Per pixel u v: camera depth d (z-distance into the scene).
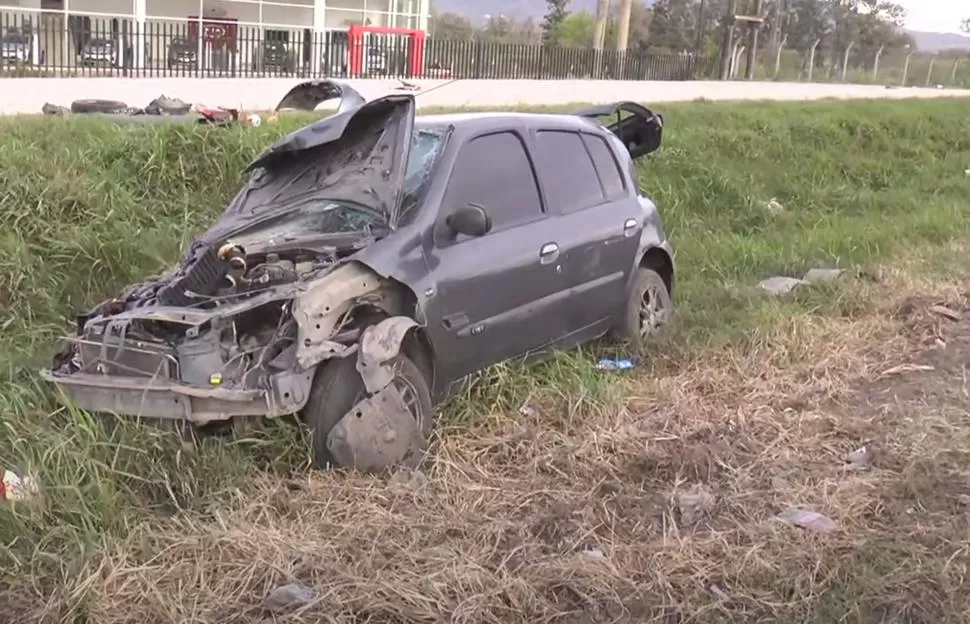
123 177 9.40
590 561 4.12
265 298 4.77
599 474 5.01
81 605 3.77
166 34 19.19
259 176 6.10
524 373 6.03
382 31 22.34
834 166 16.03
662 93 22.06
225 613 3.80
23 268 7.45
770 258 10.42
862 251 10.64
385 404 4.84
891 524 4.51
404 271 5.07
